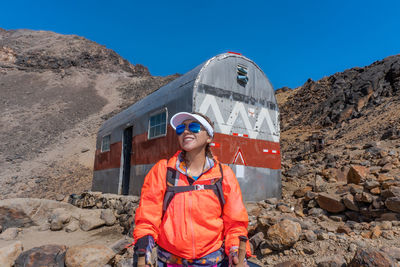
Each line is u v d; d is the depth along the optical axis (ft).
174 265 5.13
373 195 15.70
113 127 35.01
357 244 11.69
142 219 5.03
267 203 20.54
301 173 27.22
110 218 25.02
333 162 27.37
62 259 14.34
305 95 118.11
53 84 247.09
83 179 78.38
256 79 23.99
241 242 5.02
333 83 111.86
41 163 104.78
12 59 297.33
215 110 20.97
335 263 10.51
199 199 5.10
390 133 38.24
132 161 27.71
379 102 72.38
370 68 94.73
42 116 173.99
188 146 5.25
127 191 31.19
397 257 10.14
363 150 31.35
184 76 23.20
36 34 379.35
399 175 17.51
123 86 252.42
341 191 18.28
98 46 341.82
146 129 26.03
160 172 5.33
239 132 21.91
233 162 21.04
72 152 115.65
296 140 73.82
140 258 4.64
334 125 78.84
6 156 115.65
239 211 5.22
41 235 23.36
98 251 14.20
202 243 4.99
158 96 25.54
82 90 237.45
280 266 11.28
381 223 13.58
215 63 21.57
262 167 22.68
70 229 24.04
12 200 24.94
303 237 13.00
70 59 298.15
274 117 24.58
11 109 185.88
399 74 78.23
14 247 14.66
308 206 18.35
